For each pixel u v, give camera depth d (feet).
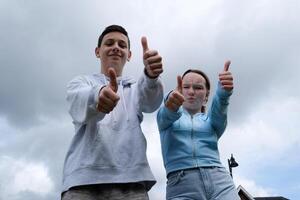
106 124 9.53
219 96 12.42
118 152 9.30
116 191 8.89
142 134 9.97
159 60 8.77
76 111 8.96
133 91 10.55
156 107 9.82
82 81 9.89
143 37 8.85
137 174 9.16
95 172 8.91
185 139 12.44
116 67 10.69
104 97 7.76
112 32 11.03
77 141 9.51
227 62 12.57
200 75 13.85
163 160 12.79
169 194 12.24
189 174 11.94
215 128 13.08
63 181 9.23
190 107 13.34
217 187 11.77
